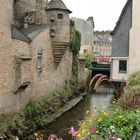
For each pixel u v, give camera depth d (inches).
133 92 468.8
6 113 579.2
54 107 824.3
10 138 522.3
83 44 2062.0
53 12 882.1
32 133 611.2
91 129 251.0
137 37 840.9
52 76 884.6
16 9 901.2
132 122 249.0
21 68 626.8
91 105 944.9
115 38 927.7
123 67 921.5
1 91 561.6
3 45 565.3
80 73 1235.2
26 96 680.4
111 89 1376.7
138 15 837.2
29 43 694.5
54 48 882.8
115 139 229.6
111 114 276.8
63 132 623.5
